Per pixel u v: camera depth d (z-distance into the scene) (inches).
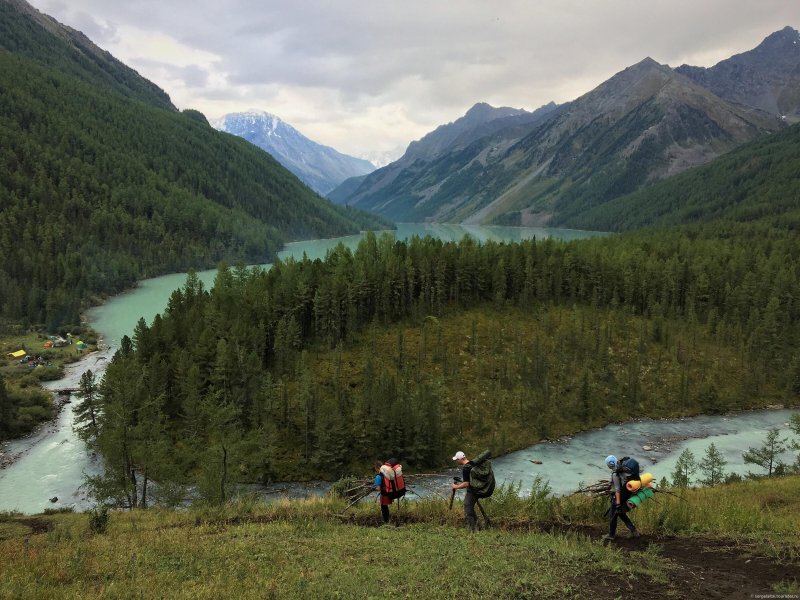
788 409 4094.5
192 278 4847.4
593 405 3934.5
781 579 627.8
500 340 4589.1
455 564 693.9
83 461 3122.5
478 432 3535.9
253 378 3499.0
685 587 613.0
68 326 6131.9
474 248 5684.1
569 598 590.2
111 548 814.5
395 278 4874.5
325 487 2940.5
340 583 636.1
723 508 964.6
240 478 2770.7
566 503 1036.5
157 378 3417.8
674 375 4384.8
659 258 6437.0
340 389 3649.1
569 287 5615.2
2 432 3415.4
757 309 5191.9
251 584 631.8
